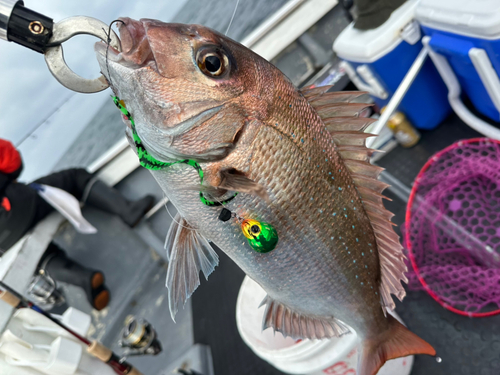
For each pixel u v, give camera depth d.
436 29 0.73
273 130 0.35
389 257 0.46
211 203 0.36
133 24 0.30
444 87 0.91
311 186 0.38
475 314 0.65
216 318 0.99
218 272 1.11
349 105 0.40
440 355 0.68
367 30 0.84
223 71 0.32
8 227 1.02
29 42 0.29
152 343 0.80
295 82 1.22
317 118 0.38
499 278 0.63
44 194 1.08
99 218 1.27
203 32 0.32
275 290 0.44
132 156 1.28
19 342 0.59
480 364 0.64
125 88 0.31
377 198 0.43
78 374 0.62
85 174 1.23
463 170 0.75
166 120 0.31
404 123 0.92
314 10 1.18
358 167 0.42
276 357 0.61
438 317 0.72
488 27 0.62
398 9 0.80
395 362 0.64
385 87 0.87
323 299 0.45
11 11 0.28
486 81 0.68
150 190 1.26
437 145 0.93
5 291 0.57
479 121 0.79
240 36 1.41
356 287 0.46
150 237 1.18
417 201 0.79
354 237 0.43
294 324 0.49
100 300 1.14
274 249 0.40
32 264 1.01
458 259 0.73
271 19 1.21
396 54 0.81
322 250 0.41
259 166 0.35
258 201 0.37
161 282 1.18
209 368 0.90
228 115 0.32
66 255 1.21
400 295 0.47
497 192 0.75
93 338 1.14
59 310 1.18
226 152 0.33
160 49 0.30
